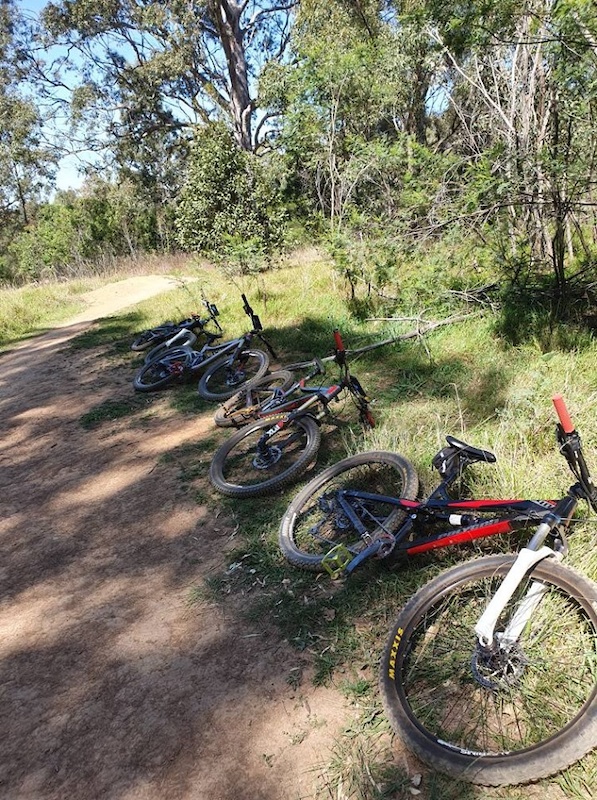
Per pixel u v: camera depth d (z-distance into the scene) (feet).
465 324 20.56
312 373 16.02
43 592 11.97
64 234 103.04
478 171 18.98
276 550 11.59
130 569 12.11
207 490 14.52
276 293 31.60
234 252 36.78
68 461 18.01
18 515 15.28
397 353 20.27
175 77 82.17
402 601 9.40
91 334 35.24
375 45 37.96
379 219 21.91
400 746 7.32
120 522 13.94
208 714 8.41
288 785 7.23
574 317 18.47
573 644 7.27
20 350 36.19
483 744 7.00
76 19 78.79
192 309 34.42
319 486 12.29
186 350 23.24
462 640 7.92
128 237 103.86
